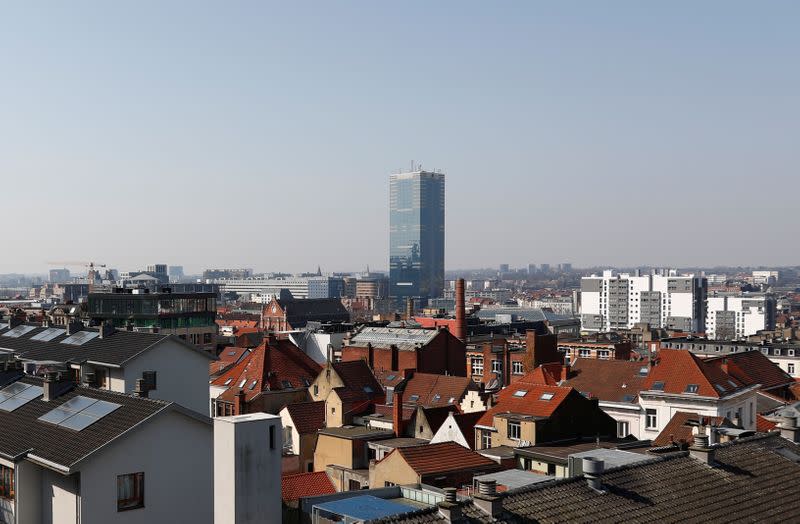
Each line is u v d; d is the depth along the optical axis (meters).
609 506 30.45
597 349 158.38
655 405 86.75
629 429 89.12
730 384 86.94
